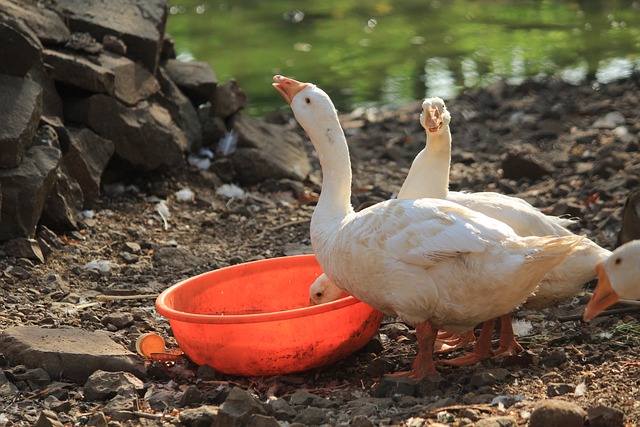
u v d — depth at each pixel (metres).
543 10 25.05
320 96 6.71
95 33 11.14
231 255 9.73
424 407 5.78
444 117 7.35
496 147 13.62
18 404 6.17
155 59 11.41
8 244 8.91
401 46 21.59
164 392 6.35
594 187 11.05
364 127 15.48
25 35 9.81
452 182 12.09
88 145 10.33
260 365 6.59
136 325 7.79
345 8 25.95
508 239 5.98
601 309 5.68
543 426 5.15
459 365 6.70
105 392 6.24
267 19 24.64
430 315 6.25
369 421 5.44
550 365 6.53
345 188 6.80
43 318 7.79
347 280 6.35
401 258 6.03
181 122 11.73
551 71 18.81
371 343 7.21
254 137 12.30
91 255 9.37
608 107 15.05
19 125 9.06
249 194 11.50
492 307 6.14
